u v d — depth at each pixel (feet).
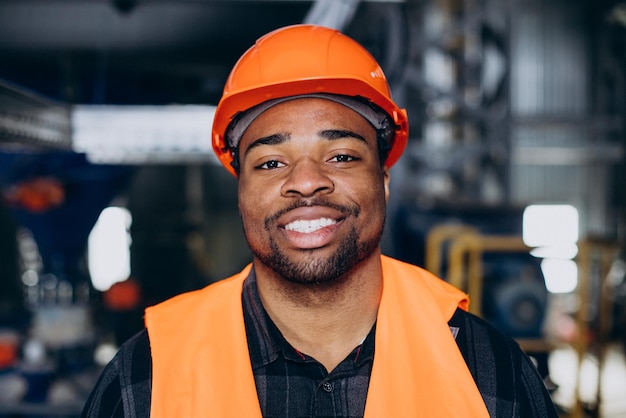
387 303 3.88
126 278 26.18
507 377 3.72
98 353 12.74
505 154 22.82
